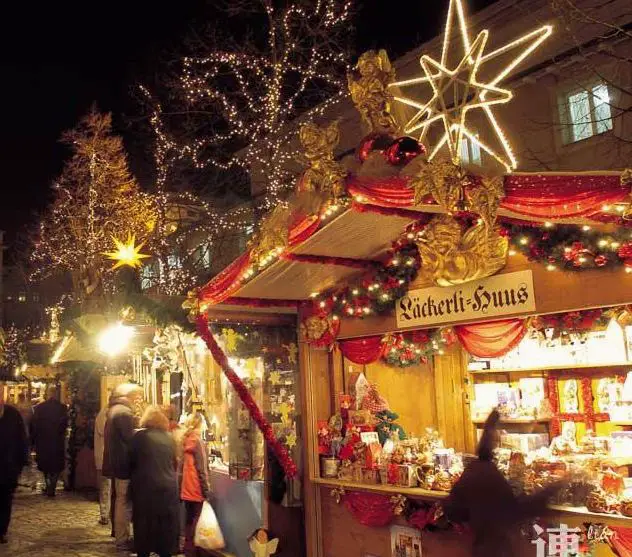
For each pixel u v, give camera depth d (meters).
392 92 4.87
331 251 5.48
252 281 5.71
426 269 5.32
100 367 12.50
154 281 19.58
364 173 4.38
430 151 4.93
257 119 17.44
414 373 7.06
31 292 33.66
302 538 6.41
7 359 21.25
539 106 11.83
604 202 3.42
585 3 10.62
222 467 8.06
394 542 5.54
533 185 3.69
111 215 18.41
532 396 6.84
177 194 18.84
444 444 6.99
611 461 4.71
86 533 9.27
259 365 6.95
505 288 4.89
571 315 4.75
